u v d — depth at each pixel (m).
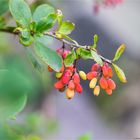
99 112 2.24
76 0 1.53
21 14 0.58
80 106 2.17
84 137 0.83
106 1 0.98
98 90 0.59
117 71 0.58
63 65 0.58
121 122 2.24
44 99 1.43
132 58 2.34
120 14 2.46
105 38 2.36
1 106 0.41
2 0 0.72
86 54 0.58
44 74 1.08
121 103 2.26
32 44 0.62
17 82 0.41
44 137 1.05
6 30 0.59
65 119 2.07
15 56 1.09
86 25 2.29
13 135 0.43
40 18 0.62
